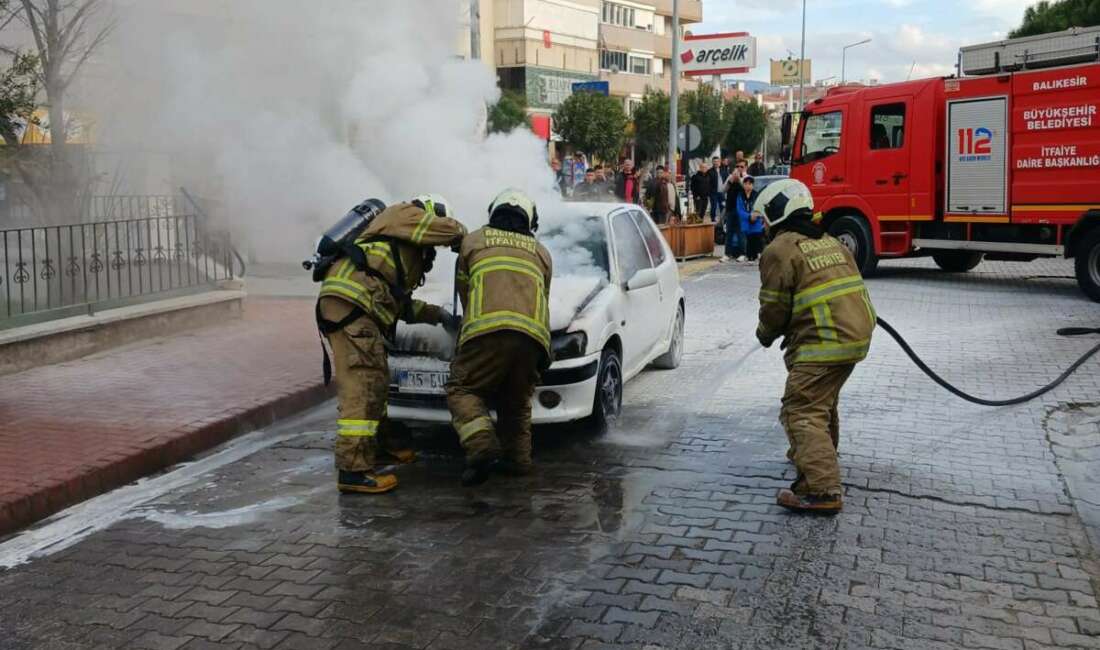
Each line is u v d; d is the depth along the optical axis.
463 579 4.30
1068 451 6.13
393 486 5.55
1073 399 7.32
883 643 3.68
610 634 3.77
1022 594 4.10
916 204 13.95
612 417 6.65
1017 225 13.04
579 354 6.06
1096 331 9.69
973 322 10.75
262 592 4.22
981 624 3.83
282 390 7.63
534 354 5.40
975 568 4.36
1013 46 12.75
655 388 7.93
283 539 4.85
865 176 14.59
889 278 15.12
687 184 21.25
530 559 4.51
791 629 3.80
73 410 7.00
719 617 3.90
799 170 15.52
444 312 5.82
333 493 5.55
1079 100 12.03
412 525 4.99
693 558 4.49
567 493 5.43
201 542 4.85
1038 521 4.93
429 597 4.13
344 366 5.47
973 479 5.58
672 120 23.30
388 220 5.50
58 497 5.41
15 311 8.51
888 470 5.75
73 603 4.17
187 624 3.94
